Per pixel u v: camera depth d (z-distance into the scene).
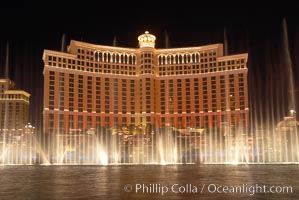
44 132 168.12
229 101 186.25
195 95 193.50
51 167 86.75
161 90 196.88
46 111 171.00
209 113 189.50
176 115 193.25
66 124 175.38
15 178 46.47
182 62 198.12
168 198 25.39
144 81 193.50
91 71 187.75
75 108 179.12
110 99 190.00
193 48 197.62
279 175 48.38
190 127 183.00
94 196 26.67
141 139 149.50
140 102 193.38
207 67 193.75
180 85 195.88
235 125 173.75
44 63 179.00
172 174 52.22
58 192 29.38
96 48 191.12
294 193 28.14
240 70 186.50
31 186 34.84
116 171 62.50
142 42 199.75
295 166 79.69
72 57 182.50
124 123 190.38
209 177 45.16
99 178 44.81
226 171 59.41
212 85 191.62
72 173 57.56
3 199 25.44
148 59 195.75
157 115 193.88
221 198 25.27
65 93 177.62
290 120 132.62
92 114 183.75
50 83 174.75
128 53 199.25
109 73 192.12
